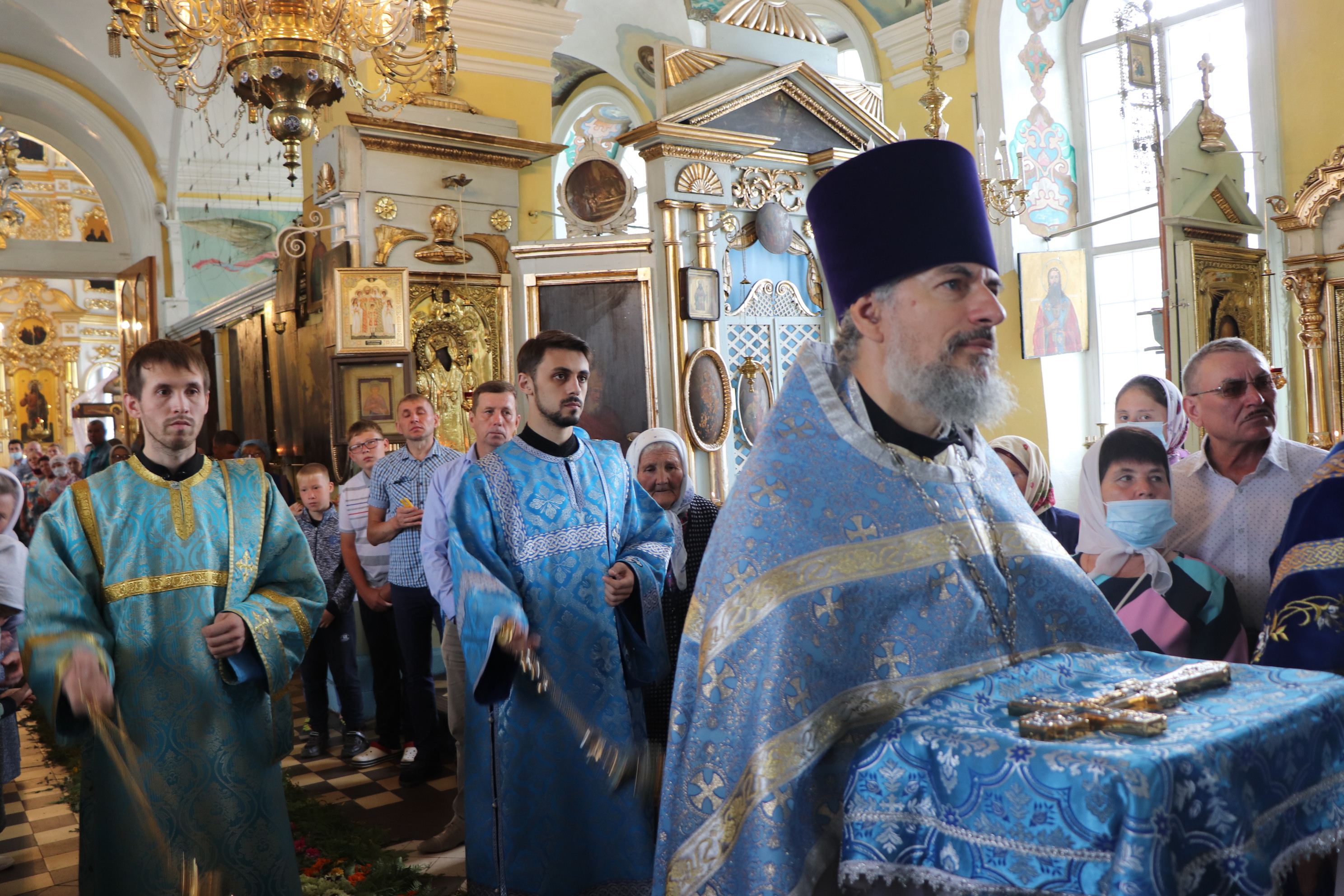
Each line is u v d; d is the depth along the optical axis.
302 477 5.20
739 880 1.23
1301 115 6.60
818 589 1.29
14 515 3.35
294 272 8.06
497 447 3.66
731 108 7.05
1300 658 1.53
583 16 10.30
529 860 2.66
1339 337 5.47
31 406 27.28
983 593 1.37
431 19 4.91
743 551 1.34
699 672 1.33
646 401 6.99
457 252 7.35
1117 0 8.04
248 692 2.50
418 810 4.11
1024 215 8.08
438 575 3.53
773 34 7.36
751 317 7.36
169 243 12.98
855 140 7.75
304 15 4.44
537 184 8.12
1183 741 1.05
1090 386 8.33
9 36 12.27
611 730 2.72
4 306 27.05
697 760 1.29
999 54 8.05
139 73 12.20
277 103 4.54
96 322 28.16
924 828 1.14
